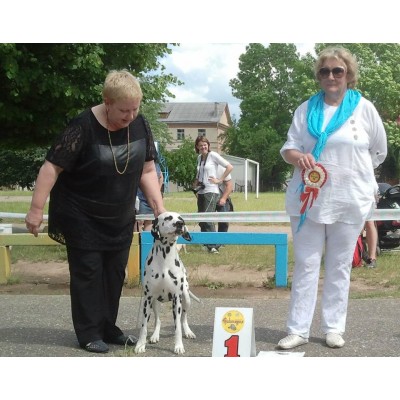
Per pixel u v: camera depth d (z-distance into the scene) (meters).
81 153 5.36
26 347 5.61
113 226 5.51
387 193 11.84
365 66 53.75
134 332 6.10
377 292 8.13
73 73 13.22
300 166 5.48
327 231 5.62
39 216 5.36
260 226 17.92
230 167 11.72
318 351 5.44
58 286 8.70
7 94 12.89
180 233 5.21
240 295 8.04
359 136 5.48
